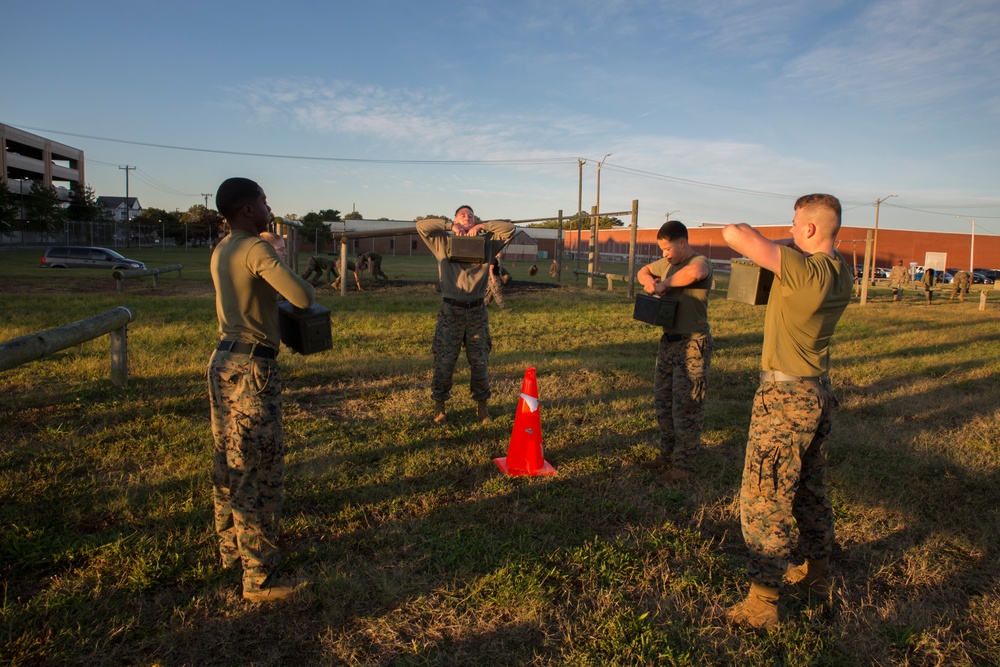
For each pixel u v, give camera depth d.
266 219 2.69
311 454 4.34
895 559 3.20
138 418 4.93
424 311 13.36
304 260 46.00
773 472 2.53
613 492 3.91
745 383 7.14
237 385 2.53
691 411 4.04
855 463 4.51
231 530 2.81
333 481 3.91
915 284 35.81
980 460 4.61
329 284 20.11
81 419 4.90
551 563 3.04
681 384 4.03
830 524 2.80
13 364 3.87
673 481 4.08
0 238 47.25
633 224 17.97
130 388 5.84
